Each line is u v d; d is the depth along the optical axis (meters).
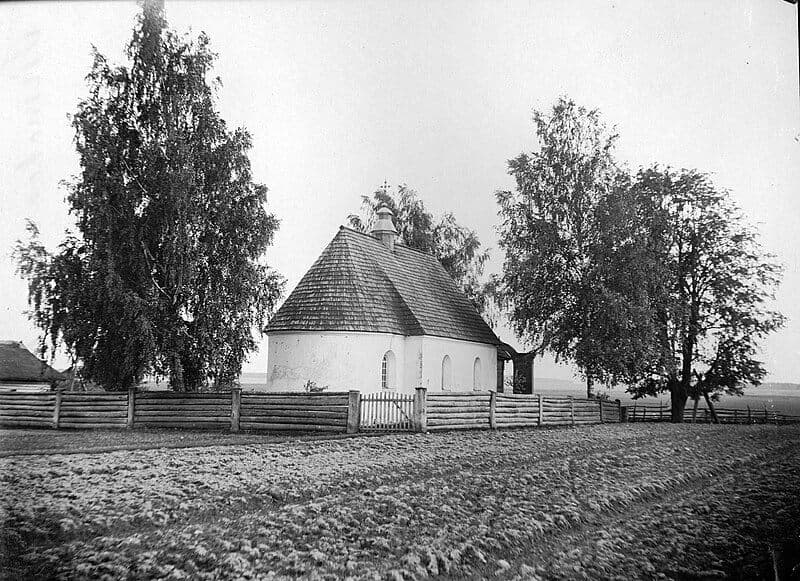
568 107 42.81
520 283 41.78
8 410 26.41
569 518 11.52
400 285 35.12
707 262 39.69
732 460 19.33
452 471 15.59
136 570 8.31
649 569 9.04
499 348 44.53
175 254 25.88
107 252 24.39
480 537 10.06
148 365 25.00
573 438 24.08
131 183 26.39
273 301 29.19
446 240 58.00
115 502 11.43
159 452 17.28
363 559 8.98
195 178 27.05
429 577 8.47
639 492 13.97
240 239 28.30
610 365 38.03
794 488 14.91
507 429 27.06
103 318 24.84
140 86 27.58
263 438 21.09
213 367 27.55
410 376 32.34
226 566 8.49
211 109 28.75
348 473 14.74
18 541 9.41
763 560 9.47
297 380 29.55
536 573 8.73
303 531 10.09
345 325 29.70
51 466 14.71
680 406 42.34
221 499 11.88
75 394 25.42
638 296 37.00
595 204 40.88
